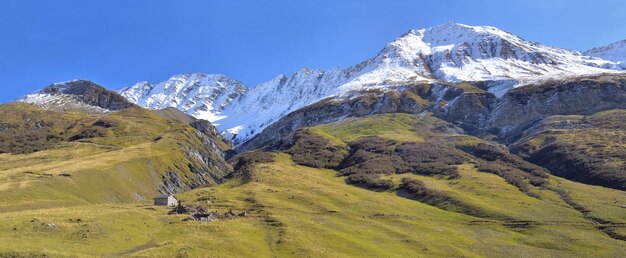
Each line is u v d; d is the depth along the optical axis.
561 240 110.81
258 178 197.38
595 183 185.62
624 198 154.00
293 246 92.94
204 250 82.75
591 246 105.81
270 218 120.62
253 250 88.38
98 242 82.62
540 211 139.75
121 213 107.75
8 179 186.88
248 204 145.38
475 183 179.50
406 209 146.75
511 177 189.00
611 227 121.19
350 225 119.88
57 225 88.31
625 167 190.38
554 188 172.00
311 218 126.69
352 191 175.88
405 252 97.75
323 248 93.31
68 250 75.25
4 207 145.12
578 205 145.12
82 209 125.25
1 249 70.56
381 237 109.50
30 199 162.50
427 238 111.25
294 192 167.25
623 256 99.31
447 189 171.25
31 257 68.62
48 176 192.62
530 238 114.25
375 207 146.88
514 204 148.50
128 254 75.94
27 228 85.25
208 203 146.25
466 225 129.12
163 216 116.06
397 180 196.38
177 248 80.69
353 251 94.44
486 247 105.81
